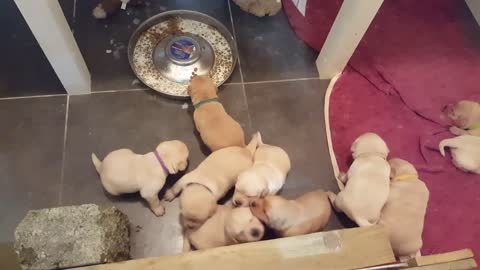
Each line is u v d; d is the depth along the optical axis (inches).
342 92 64.5
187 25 66.3
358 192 49.9
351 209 50.1
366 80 65.9
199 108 54.4
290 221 47.2
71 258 43.3
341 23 56.3
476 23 73.5
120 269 41.3
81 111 59.5
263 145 54.5
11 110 58.6
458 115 62.1
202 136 54.2
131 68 62.7
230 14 68.9
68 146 57.2
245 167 51.2
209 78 57.3
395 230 49.8
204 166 50.3
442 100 65.3
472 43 71.6
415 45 70.0
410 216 50.1
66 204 53.9
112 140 58.1
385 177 50.6
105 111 59.8
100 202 54.3
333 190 58.0
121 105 60.4
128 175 50.3
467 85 67.1
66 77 56.6
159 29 65.4
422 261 43.7
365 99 64.4
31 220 44.5
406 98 64.6
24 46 63.1
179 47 63.5
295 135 61.1
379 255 43.5
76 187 54.9
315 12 69.9
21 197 53.9
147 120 59.7
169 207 54.4
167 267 41.6
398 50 69.1
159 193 55.0
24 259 43.3
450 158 61.1
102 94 60.7
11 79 60.5
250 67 65.0
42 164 55.9
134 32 63.9
